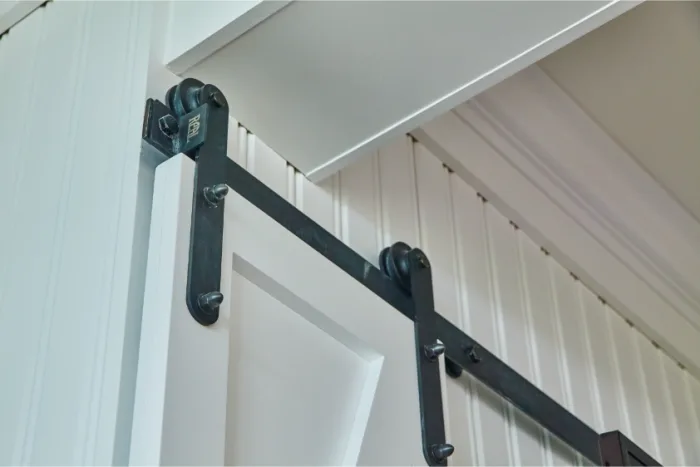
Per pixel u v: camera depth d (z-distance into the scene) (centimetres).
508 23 93
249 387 82
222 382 77
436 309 128
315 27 94
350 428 92
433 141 144
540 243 165
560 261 169
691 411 192
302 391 88
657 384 184
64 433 79
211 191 84
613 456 141
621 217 176
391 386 98
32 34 123
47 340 87
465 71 99
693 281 193
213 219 83
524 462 130
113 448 74
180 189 82
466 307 135
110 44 105
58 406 81
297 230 100
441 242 137
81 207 93
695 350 196
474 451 121
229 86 101
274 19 93
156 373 72
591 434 142
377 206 127
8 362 90
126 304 81
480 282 142
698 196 181
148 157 89
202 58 98
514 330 144
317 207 114
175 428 70
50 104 109
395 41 95
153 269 79
